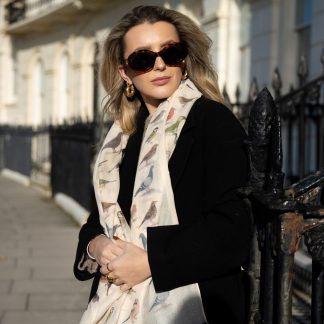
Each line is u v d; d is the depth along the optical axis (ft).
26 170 57.47
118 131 8.24
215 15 38.70
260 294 6.64
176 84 7.69
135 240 7.06
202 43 7.98
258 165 6.37
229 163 6.66
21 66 82.23
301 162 18.51
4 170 65.57
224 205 6.58
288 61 31.99
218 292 6.87
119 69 8.38
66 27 70.23
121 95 8.49
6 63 86.17
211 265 6.53
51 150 42.75
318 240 6.06
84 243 8.00
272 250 6.26
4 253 23.97
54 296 17.93
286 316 6.13
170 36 7.75
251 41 36.09
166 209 6.97
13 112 84.84
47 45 75.20
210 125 6.96
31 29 76.95
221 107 7.15
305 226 6.03
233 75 37.96
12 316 16.05
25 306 16.94
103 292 7.34
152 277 6.70
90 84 65.92
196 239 6.60
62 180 39.37
